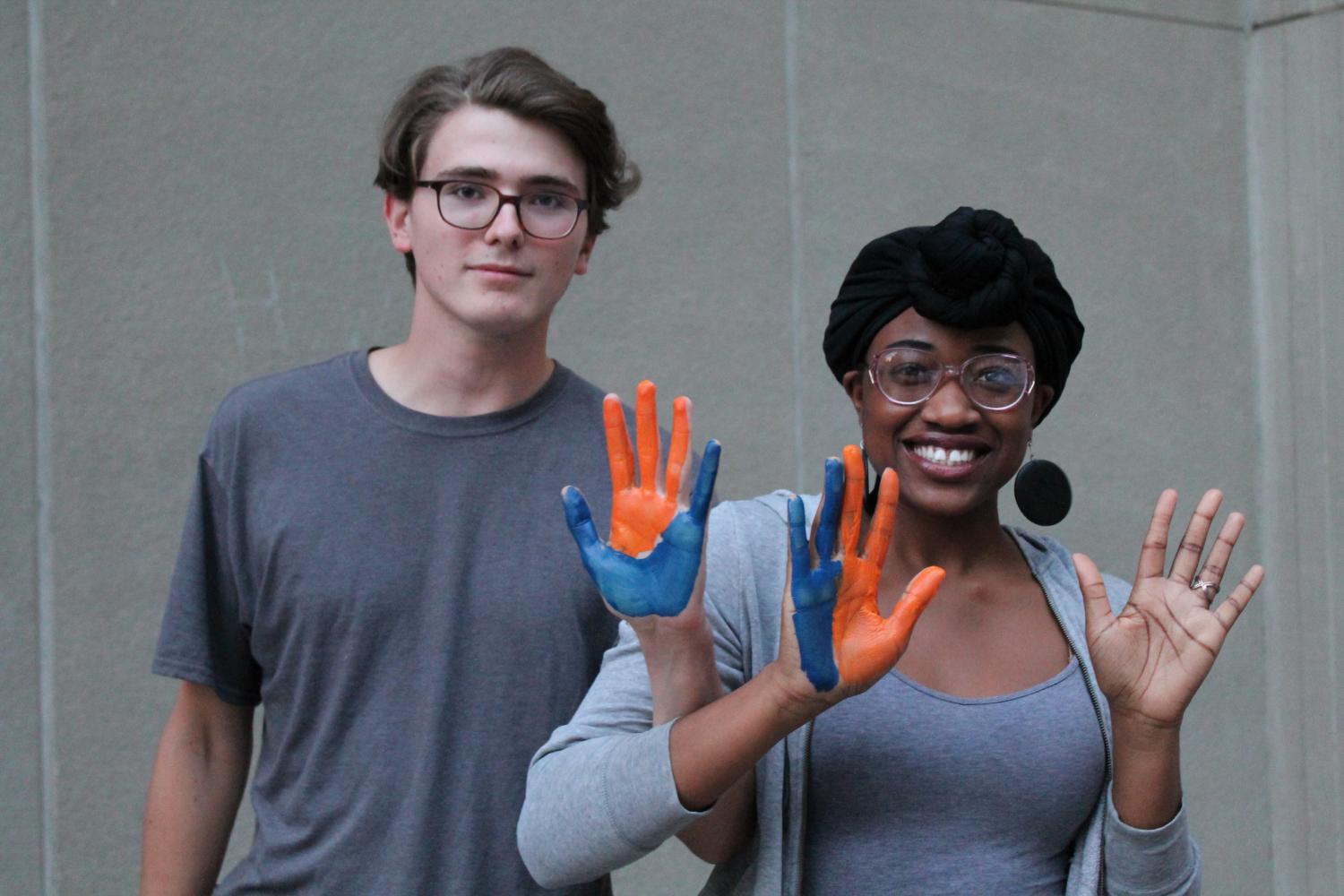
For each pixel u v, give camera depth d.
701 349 3.71
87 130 3.12
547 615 2.14
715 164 3.75
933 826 1.78
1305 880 4.39
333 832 2.12
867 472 2.08
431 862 2.08
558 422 2.26
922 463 1.85
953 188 4.05
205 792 2.31
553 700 2.13
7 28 3.07
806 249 3.85
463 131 2.16
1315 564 4.37
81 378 3.11
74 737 3.10
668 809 1.59
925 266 1.82
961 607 1.90
